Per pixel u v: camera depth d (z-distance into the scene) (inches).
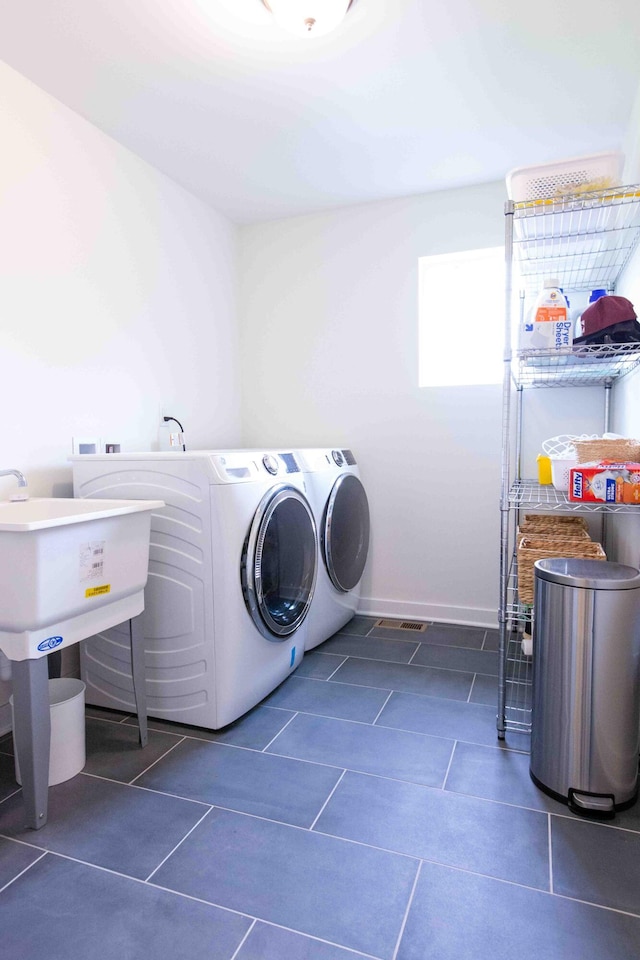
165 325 108.2
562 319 71.6
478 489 116.3
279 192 115.3
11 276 77.4
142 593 71.7
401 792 61.9
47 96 82.1
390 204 119.0
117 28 68.3
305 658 100.3
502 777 64.6
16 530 52.7
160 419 107.0
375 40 70.9
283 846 53.8
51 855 53.0
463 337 121.1
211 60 74.4
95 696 83.7
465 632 113.5
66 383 86.4
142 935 44.3
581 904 46.8
